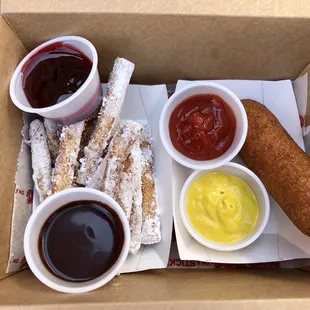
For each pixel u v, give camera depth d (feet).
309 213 0.78
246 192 0.85
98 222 0.73
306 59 0.87
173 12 0.75
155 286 0.71
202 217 0.83
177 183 0.86
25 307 0.59
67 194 0.71
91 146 0.81
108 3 0.75
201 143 0.80
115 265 0.69
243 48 0.84
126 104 0.92
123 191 0.78
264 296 0.61
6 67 0.76
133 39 0.81
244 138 0.79
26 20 0.76
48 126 0.84
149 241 0.83
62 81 0.80
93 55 0.77
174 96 0.82
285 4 0.76
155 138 0.90
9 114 0.78
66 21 0.76
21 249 0.80
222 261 0.83
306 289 0.66
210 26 0.78
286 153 0.82
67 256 0.71
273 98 0.93
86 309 0.59
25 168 0.83
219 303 0.60
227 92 0.81
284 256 0.85
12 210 0.78
